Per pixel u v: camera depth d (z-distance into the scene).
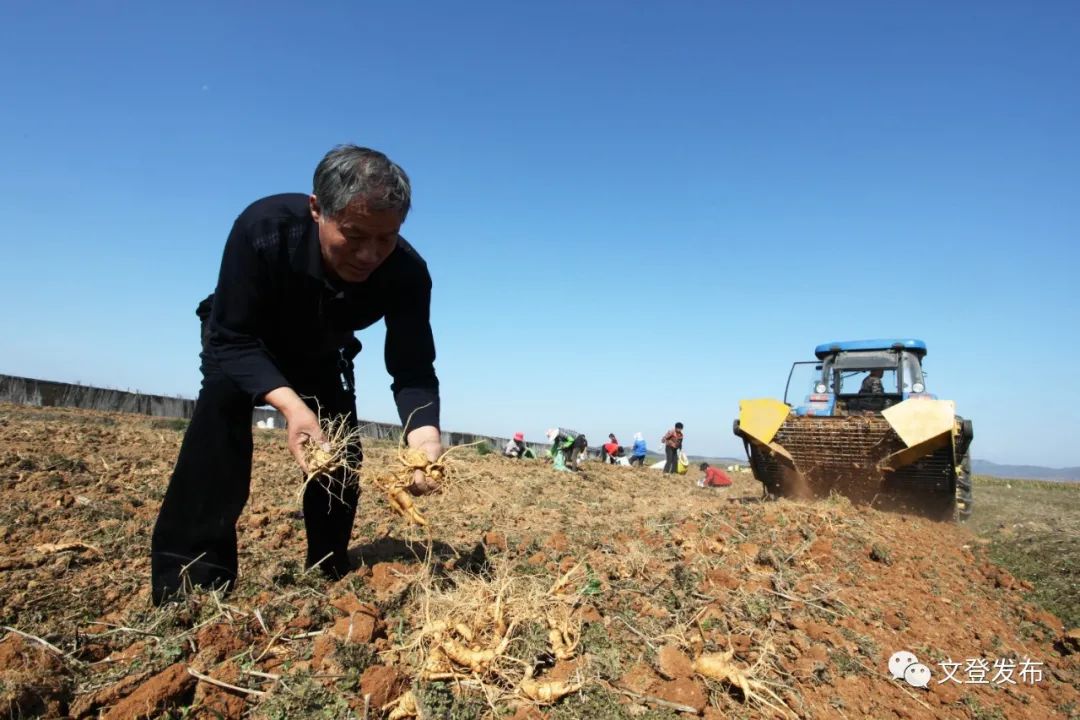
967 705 3.75
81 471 6.77
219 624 2.97
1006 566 7.41
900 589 5.65
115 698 2.50
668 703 2.86
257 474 8.40
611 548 5.45
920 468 9.85
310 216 3.06
